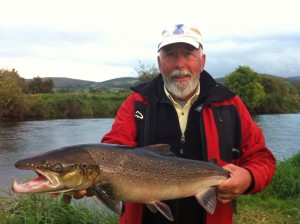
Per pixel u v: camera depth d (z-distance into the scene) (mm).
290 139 7152
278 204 2299
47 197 1863
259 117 14531
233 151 974
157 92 1005
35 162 743
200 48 1015
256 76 18172
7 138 7031
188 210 953
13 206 1825
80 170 776
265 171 924
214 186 919
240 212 2180
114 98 14836
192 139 971
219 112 965
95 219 1820
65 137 7242
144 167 858
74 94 14422
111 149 839
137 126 971
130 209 930
